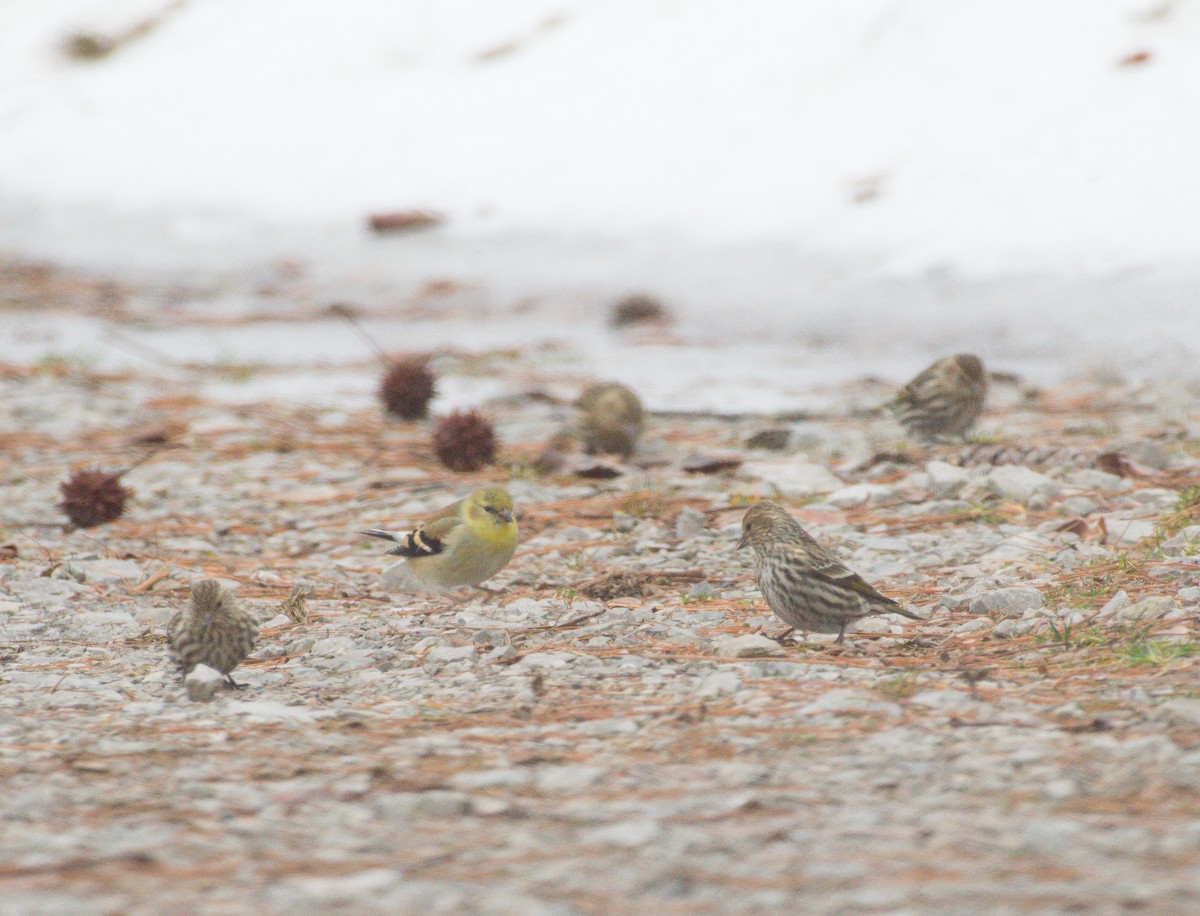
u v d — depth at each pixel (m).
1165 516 11.02
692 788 5.83
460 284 29.48
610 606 9.99
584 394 16.06
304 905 4.58
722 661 8.08
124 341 26.34
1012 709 6.73
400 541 10.66
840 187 28.55
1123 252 23.62
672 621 9.34
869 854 4.96
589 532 12.55
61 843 5.21
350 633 9.32
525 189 32.72
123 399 20.89
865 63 31.83
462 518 10.52
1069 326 21.70
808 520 12.25
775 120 31.48
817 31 33.31
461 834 5.33
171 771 6.22
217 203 35.81
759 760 6.18
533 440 17.38
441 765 6.26
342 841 5.27
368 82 38.97
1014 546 10.91
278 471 15.85
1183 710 6.24
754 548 8.80
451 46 39.19
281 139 37.81
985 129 28.31
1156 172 25.39
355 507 14.11
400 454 16.64
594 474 15.06
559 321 26.91
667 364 22.98
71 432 18.56
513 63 37.47
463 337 26.34
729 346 24.19
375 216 32.59
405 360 19.83
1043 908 4.40
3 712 7.35
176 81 41.38
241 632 8.23
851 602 8.38
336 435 17.97
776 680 7.60
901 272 25.11
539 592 10.66
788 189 29.19
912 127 29.39
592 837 5.24
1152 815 5.23
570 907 4.55
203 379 22.95
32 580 11.21
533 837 5.28
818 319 24.33
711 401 19.70
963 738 6.30
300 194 35.34
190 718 7.20
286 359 24.97
